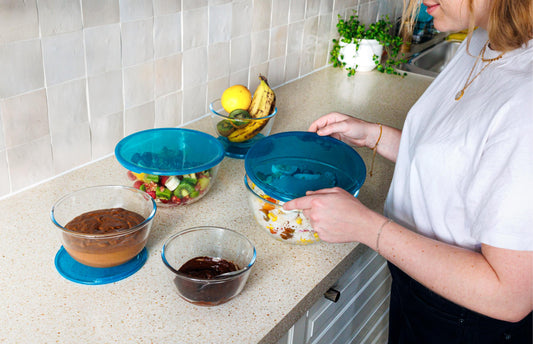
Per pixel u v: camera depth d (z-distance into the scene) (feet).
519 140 2.33
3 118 3.41
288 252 3.38
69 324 2.65
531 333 3.28
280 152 3.78
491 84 2.69
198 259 3.11
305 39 6.29
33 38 3.37
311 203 2.99
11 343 2.50
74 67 3.72
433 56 8.17
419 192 3.05
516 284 2.37
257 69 5.67
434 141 2.86
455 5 2.70
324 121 4.17
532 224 2.28
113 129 4.24
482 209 2.43
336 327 4.06
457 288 2.53
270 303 2.93
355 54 6.77
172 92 4.67
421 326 3.31
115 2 3.82
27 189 3.75
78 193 3.17
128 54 4.09
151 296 2.90
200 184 3.65
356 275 3.99
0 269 2.98
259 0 5.26
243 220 3.66
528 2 2.36
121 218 3.12
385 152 4.06
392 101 5.95
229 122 4.32
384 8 7.80
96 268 3.05
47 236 3.30
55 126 3.76
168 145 3.85
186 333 2.66
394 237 2.76
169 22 4.34
